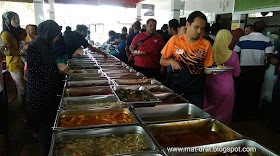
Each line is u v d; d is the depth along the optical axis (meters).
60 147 1.11
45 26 1.71
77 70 2.93
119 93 1.81
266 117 3.14
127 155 0.95
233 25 4.48
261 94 3.32
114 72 2.85
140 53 2.71
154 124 1.28
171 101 1.81
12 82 4.71
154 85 2.17
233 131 1.19
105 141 1.18
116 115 1.52
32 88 1.72
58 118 1.37
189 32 1.67
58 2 10.37
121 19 15.20
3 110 1.90
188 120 1.34
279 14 4.54
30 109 1.77
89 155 1.06
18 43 2.95
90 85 2.29
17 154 2.12
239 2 4.09
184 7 7.42
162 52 1.89
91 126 1.24
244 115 3.22
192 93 1.89
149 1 10.57
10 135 2.50
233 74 2.21
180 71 1.87
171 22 3.39
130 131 1.26
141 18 11.96
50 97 1.80
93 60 3.86
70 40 3.62
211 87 2.18
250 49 2.99
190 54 1.76
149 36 2.81
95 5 10.91
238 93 3.15
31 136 2.48
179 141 1.21
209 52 1.76
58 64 1.96
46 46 1.74
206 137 1.26
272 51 2.96
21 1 9.52
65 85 2.13
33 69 1.68
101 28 15.34
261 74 3.13
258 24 2.95
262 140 2.46
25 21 15.00
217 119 1.34
